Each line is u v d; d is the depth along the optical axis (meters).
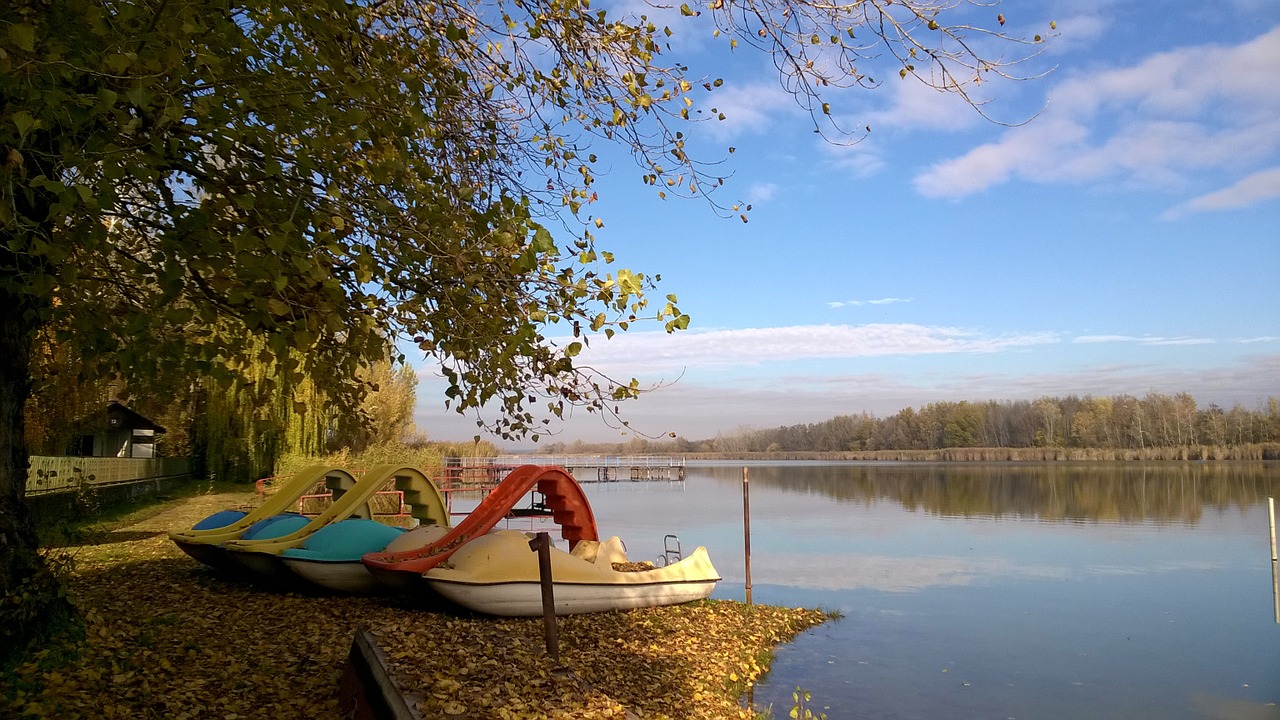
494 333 5.28
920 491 57.12
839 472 97.38
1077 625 14.44
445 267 5.33
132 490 25.62
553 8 5.89
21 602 6.31
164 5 4.09
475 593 9.33
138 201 5.80
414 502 12.99
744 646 11.23
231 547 10.80
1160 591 17.88
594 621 10.62
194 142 5.26
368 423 6.80
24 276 4.33
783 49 5.36
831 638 13.05
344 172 5.46
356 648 6.54
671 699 7.48
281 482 30.39
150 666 6.60
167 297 4.75
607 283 5.16
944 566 21.27
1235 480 68.06
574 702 6.05
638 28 6.16
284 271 4.60
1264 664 12.00
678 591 12.57
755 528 30.80
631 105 6.12
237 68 4.89
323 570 10.20
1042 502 45.66
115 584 10.82
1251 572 20.56
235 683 6.39
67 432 23.22
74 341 5.84
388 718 5.30
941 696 10.27
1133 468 94.06
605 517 35.50
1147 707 10.07
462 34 5.82
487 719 5.09
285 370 4.89
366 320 5.51
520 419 6.05
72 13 4.23
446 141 6.39
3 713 5.20
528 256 4.83
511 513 26.05
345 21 5.11
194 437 37.38
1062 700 10.27
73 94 4.03
